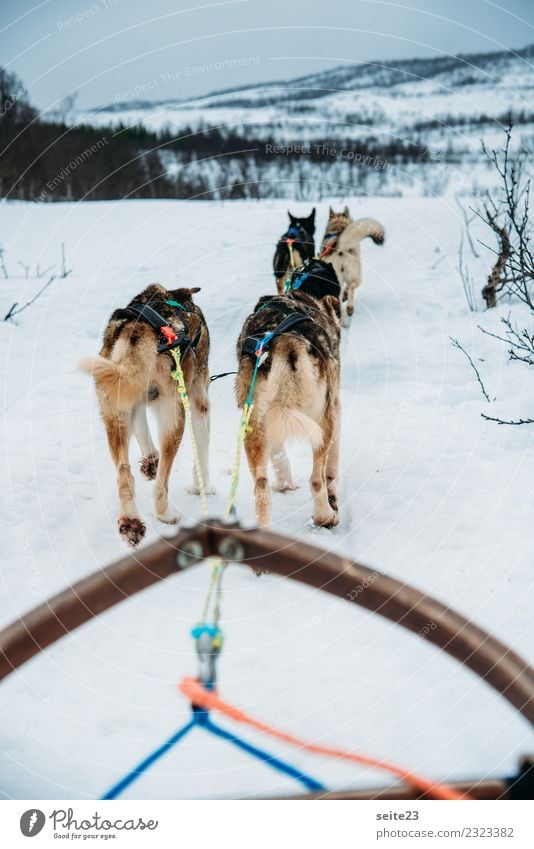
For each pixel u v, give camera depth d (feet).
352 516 16.48
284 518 16.56
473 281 32.65
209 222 47.80
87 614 5.85
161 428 15.81
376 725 10.39
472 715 10.57
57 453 19.54
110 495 17.56
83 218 49.78
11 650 5.67
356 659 11.85
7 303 31.45
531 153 51.29
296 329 15.31
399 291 33.37
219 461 19.60
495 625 12.36
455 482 17.57
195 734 10.33
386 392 23.73
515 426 20.04
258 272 37.27
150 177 68.90
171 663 11.85
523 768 7.03
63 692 11.23
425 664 11.71
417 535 15.46
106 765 9.78
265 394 14.39
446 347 26.50
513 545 14.80
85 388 24.50
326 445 15.52
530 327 26.43
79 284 34.88
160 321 15.30
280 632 12.58
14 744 10.18
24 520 16.29
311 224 35.73
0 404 23.15
